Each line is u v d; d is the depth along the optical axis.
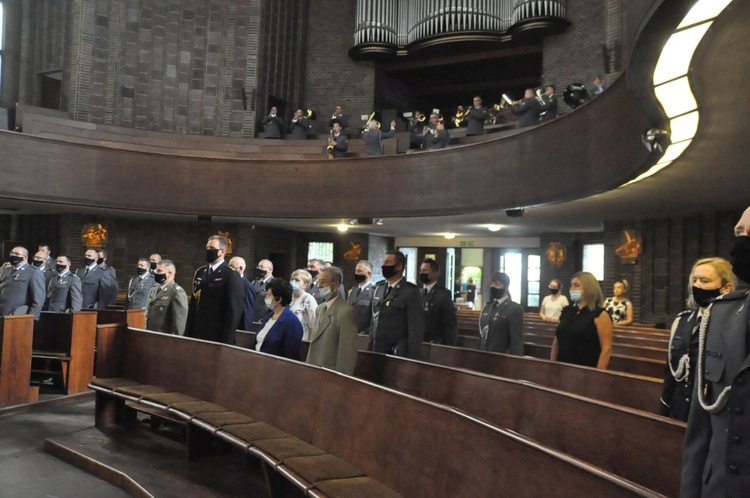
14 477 4.81
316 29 20.03
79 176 13.84
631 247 12.67
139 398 5.56
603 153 8.55
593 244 16.38
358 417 3.84
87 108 16.64
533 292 17.66
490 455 2.73
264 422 4.79
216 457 5.17
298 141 16.23
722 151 7.00
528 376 5.04
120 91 17.11
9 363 6.82
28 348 7.06
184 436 5.73
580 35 16.50
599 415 3.21
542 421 3.58
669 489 2.78
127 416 6.37
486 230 16.67
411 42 18.72
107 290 11.08
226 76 17.97
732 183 8.70
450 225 15.52
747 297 2.00
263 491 4.38
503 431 2.64
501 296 6.09
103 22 16.97
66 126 15.03
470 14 17.73
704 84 5.04
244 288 6.10
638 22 4.57
